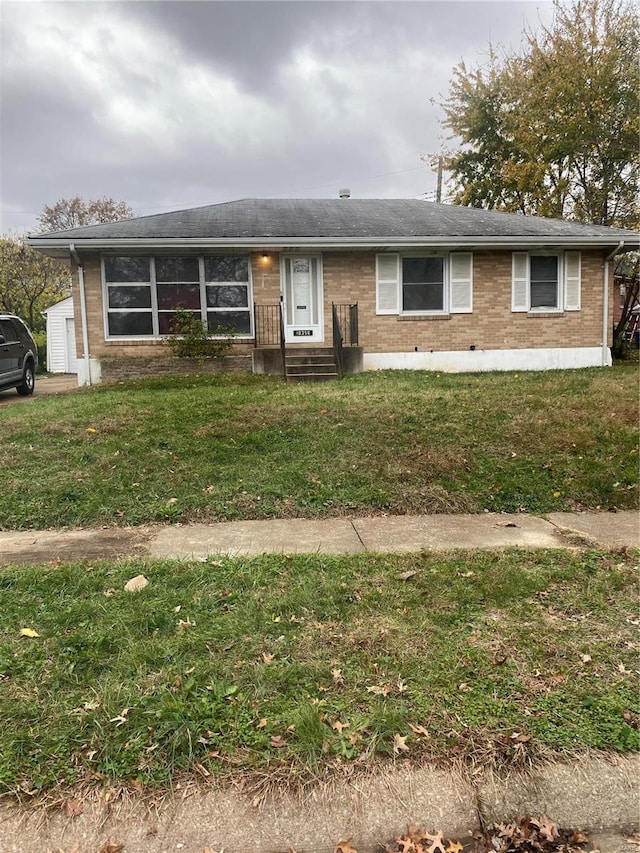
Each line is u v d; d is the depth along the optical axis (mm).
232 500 5488
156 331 13430
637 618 3211
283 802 2057
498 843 1993
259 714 2396
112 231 12867
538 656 2814
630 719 2404
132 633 3004
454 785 2127
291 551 4348
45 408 8820
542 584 3623
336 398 9031
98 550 4395
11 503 5328
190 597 3447
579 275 14586
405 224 14508
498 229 14266
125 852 1909
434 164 26344
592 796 2127
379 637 2973
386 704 2445
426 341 14219
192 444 6793
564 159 22094
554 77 20875
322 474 6066
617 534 4781
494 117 24094
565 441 6941
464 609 3295
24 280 27844
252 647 2877
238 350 13680
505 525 5023
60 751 2205
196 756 2191
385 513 5371
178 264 13391
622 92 20375
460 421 7629
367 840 1983
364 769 2160
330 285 13859
